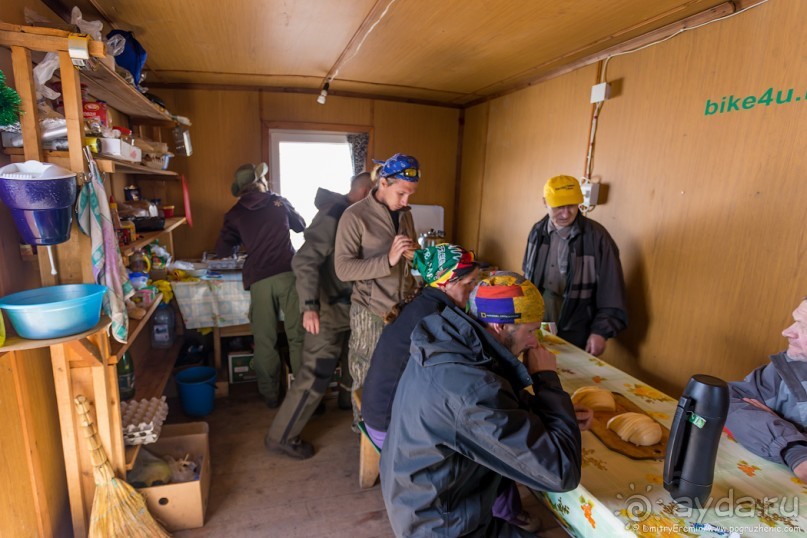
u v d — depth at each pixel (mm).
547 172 2928
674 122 2008
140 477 1776
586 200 2475
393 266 1941
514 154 3303
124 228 1939
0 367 1260
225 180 3539
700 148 1892
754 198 1689
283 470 2160
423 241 3721
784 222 1596
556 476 951
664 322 2096
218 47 2500
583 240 2143
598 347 2062
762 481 1066
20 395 1358
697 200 1911
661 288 2100
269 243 2592
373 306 1958
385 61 2754
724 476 1084
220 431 2490
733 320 1787
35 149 1263
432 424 1032
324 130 3666
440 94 3648
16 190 1104
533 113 3057
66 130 1295
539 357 1170
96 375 1496
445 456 1057
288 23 2121
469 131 3934
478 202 3842
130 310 1758
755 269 1697
